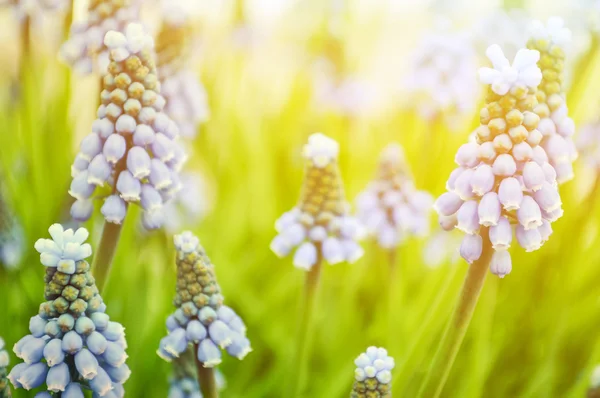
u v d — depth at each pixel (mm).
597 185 303
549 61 229
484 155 219
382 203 300
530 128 219
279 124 399
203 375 239
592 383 263
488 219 219
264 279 365
